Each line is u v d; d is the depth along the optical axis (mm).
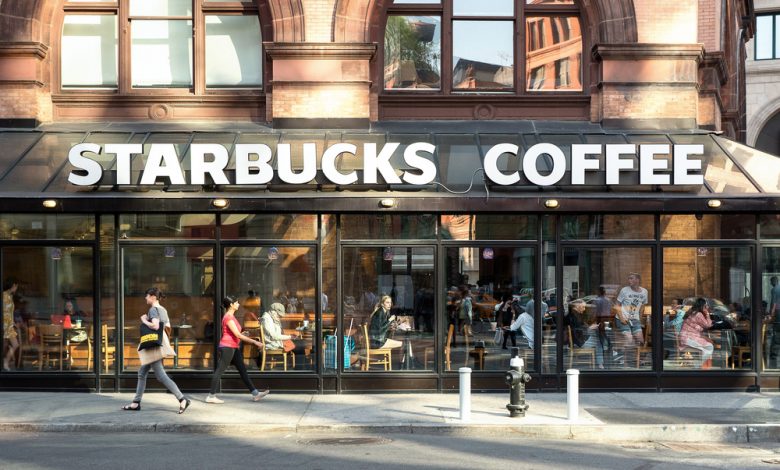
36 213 14906
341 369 14828
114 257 14953
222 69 16938
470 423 11836
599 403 13617
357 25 16266
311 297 14977
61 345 14984
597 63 16453
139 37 16922
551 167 14953
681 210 14406
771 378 14820
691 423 11664
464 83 16922
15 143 15609
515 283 14969
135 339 14984
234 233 15008
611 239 14914
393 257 14961
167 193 14492
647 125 16031
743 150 15609
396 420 12156
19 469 9219
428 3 16938
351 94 16125
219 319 14891
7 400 13984
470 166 15086
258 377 14836
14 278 15016
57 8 16703
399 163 15086
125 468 9297
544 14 16906
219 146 14406
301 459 9844
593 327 14930
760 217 14836
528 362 14883
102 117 16578
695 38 16062
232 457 9969
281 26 16203
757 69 39969
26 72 16172
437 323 14867
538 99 16547
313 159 14406
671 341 14930
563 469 9273
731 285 14891
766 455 10328
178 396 12797
